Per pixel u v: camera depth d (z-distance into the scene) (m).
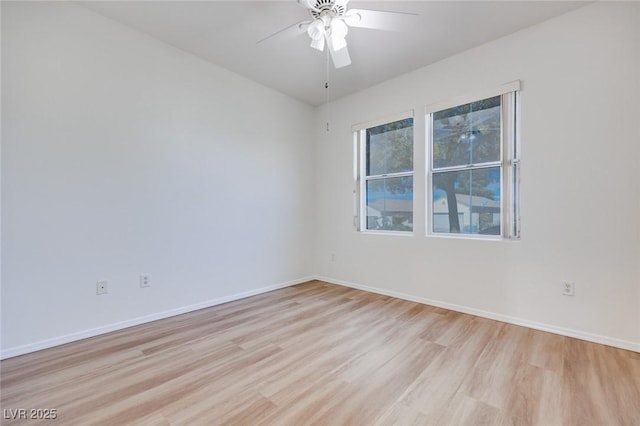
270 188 3.92
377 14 2.07
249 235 3.67
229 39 2.83
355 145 4.01
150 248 2.80
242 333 2.52
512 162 2.70
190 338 2.42
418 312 3.02
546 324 2.50
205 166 3.23
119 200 2.61
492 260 2.81
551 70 2.46
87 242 2.44
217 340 2.38
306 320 2.82
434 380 1.80
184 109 3.04
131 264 2.68
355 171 4.02
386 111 3.65
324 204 4.41
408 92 3.43
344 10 2.00
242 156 3.59
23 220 2.15
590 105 2.30
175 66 2.97
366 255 3.88
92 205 2.46
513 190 2.71
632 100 2.14
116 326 2.59
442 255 3.16
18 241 2.13
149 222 2.80
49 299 2.25
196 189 3.15
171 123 2.95
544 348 2.19
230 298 3.45
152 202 2.82
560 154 2.43
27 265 2.16
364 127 3.88
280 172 4.05
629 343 2.15
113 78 2.56
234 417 1.49
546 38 2.48
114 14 2.47
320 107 4.45
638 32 2.12
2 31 2.06
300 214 4.34
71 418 1.48
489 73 2.80
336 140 4.24
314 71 3.43
